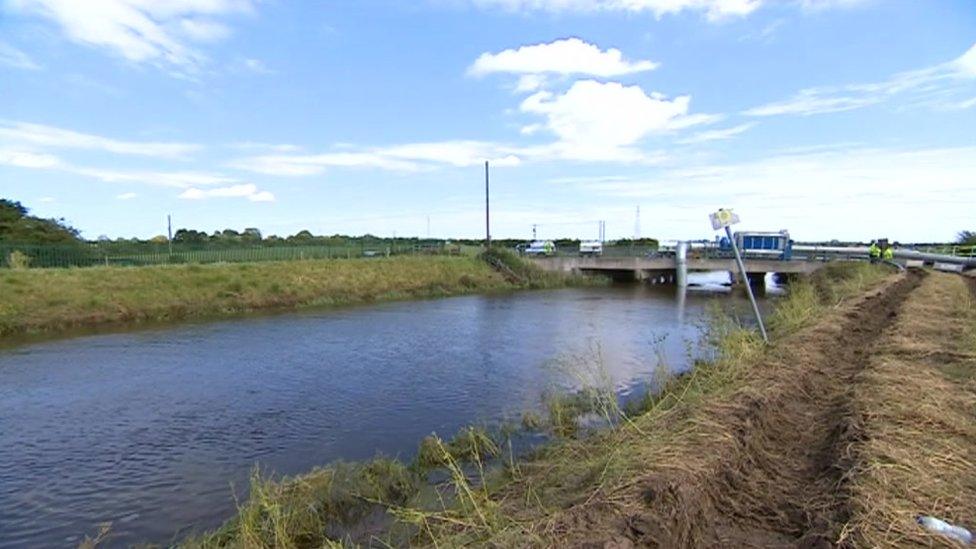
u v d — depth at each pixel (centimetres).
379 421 996
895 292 2094
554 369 1380
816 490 497
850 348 1106
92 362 1516
